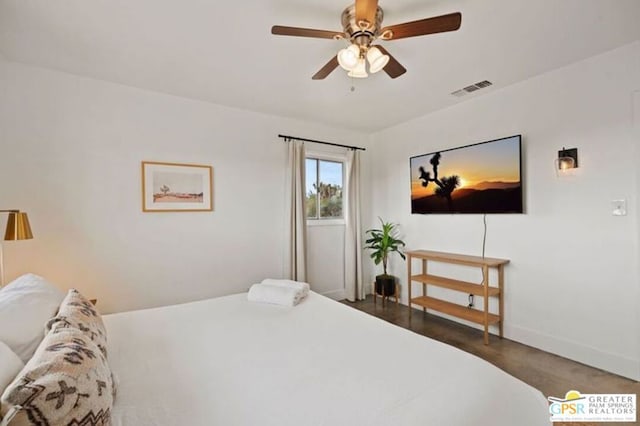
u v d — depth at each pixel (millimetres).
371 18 1535
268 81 2777
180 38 2096
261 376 1255
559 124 2609
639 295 2229
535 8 1803
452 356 1404
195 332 1722
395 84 2869
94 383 896
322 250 4176
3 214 2355
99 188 2742
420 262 3871
